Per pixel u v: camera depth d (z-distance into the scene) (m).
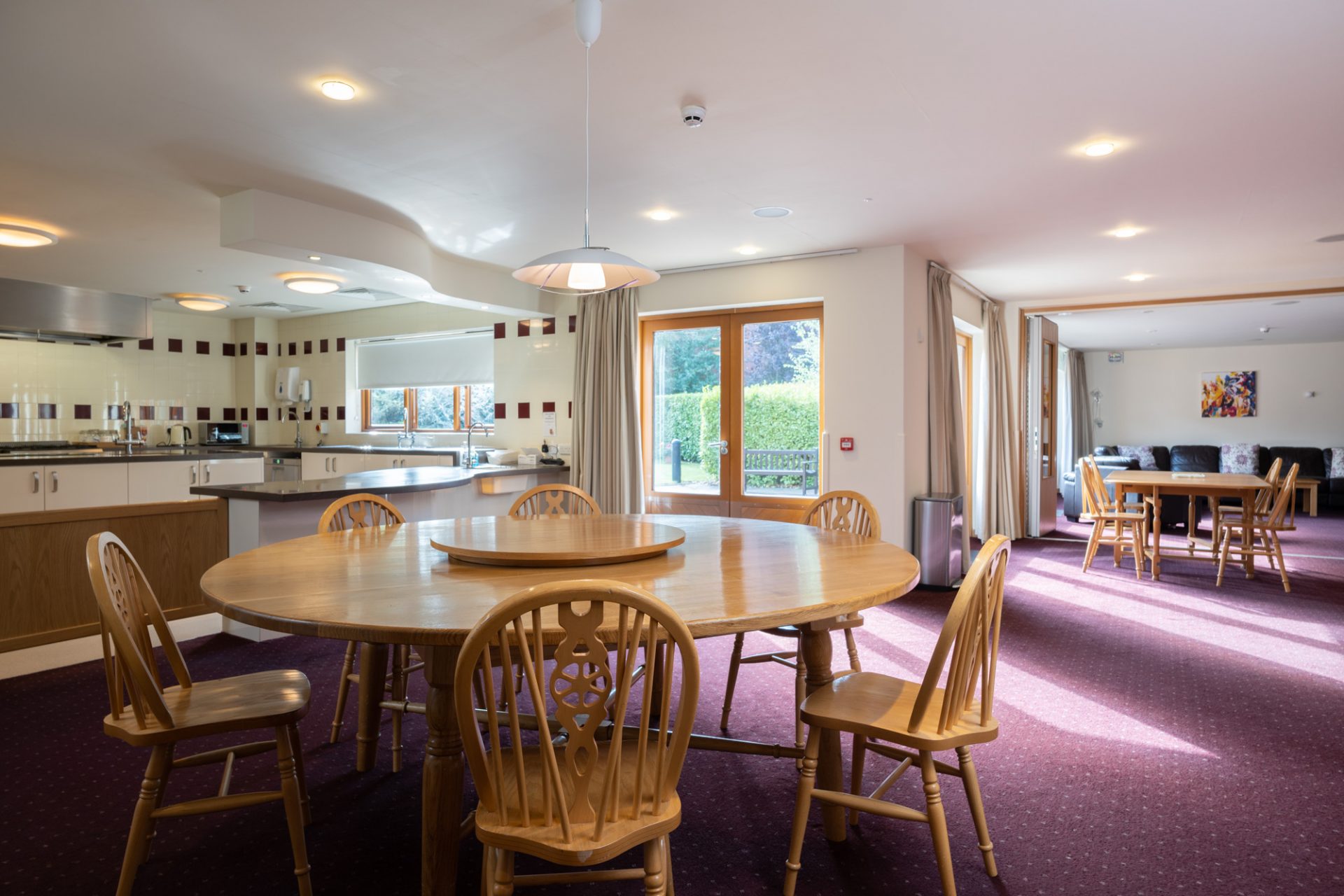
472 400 7.48
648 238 5.03
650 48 2.50
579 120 3.08
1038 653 3.84
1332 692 3.28
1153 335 10.59
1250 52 2.54
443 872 1.66
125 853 1.78
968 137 3.28
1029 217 4.52
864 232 4.89
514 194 4.04
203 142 3.29
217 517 4.14
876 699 1.94
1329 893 1.84
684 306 6.01
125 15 2.27
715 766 2.59
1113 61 2.60
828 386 5.47
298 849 1.76
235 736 2.81
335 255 4.28
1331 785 2.42
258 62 2.58
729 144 3.34
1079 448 12.44
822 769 2.10
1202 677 3.47
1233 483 5.75
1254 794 2.36
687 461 6.24
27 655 3.45
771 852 2.05
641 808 1.43
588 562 2.09
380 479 4.51
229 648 3.88
